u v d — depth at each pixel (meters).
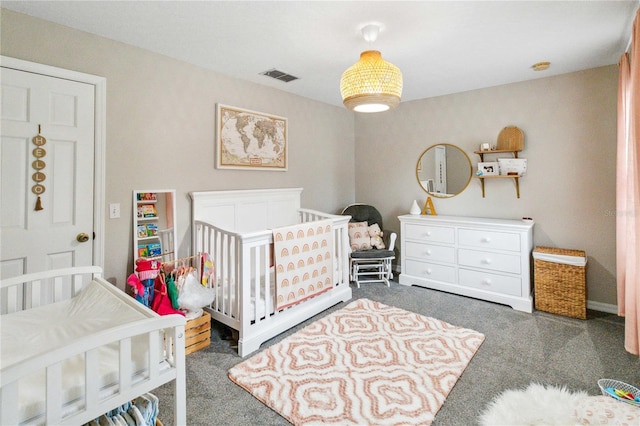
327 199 4.43
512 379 2.00
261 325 2.48
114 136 2.42
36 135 2.07
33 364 1.00
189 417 1.69
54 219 2.17
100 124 2.33
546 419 1.40
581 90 3.11
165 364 1.40
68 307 1.79
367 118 4.71
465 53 2.67
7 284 1.73
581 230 3.17
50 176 2.14
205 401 1.82
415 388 1.90
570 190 3.21
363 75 2.02
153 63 2.62
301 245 2.79
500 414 1.55
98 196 2.34
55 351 1.05
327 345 2.41
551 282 3.03
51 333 1.51
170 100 2.74
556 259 2.99
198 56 2.72
